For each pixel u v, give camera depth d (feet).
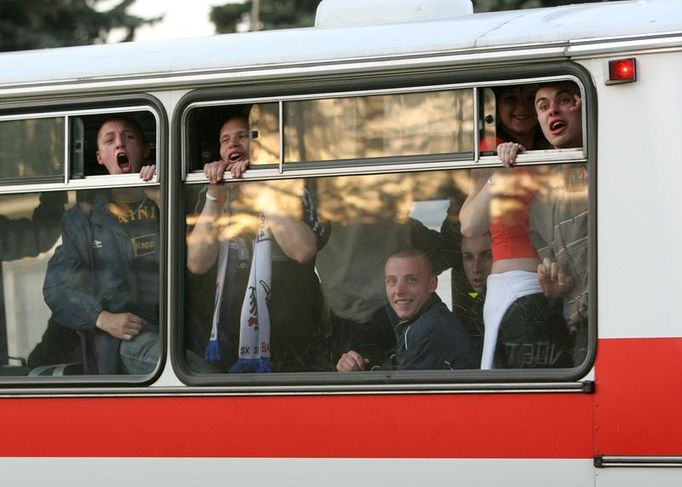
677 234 22.16
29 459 25.12
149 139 25.23
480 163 23.31
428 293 23.68
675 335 22.00
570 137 22.98
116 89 25.17
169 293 24.71
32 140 25.76
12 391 25.23
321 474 23.57
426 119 23.63
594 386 22.30
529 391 22.61
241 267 24.63
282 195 24.43
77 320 25.54
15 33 74.38
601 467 22.18
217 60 24.64
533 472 22.52
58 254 25.75
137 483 24.56
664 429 21.95
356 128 24.00
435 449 23.02
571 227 22.90
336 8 26.81
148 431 24.53
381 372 23.59
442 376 23.08
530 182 23.16
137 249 25.25
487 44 23.26
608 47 22.61
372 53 23.85
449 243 23.59
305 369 24.23
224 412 24.13
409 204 23.79
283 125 24.35
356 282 24.06
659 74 22.45
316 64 24.09
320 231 24.26
